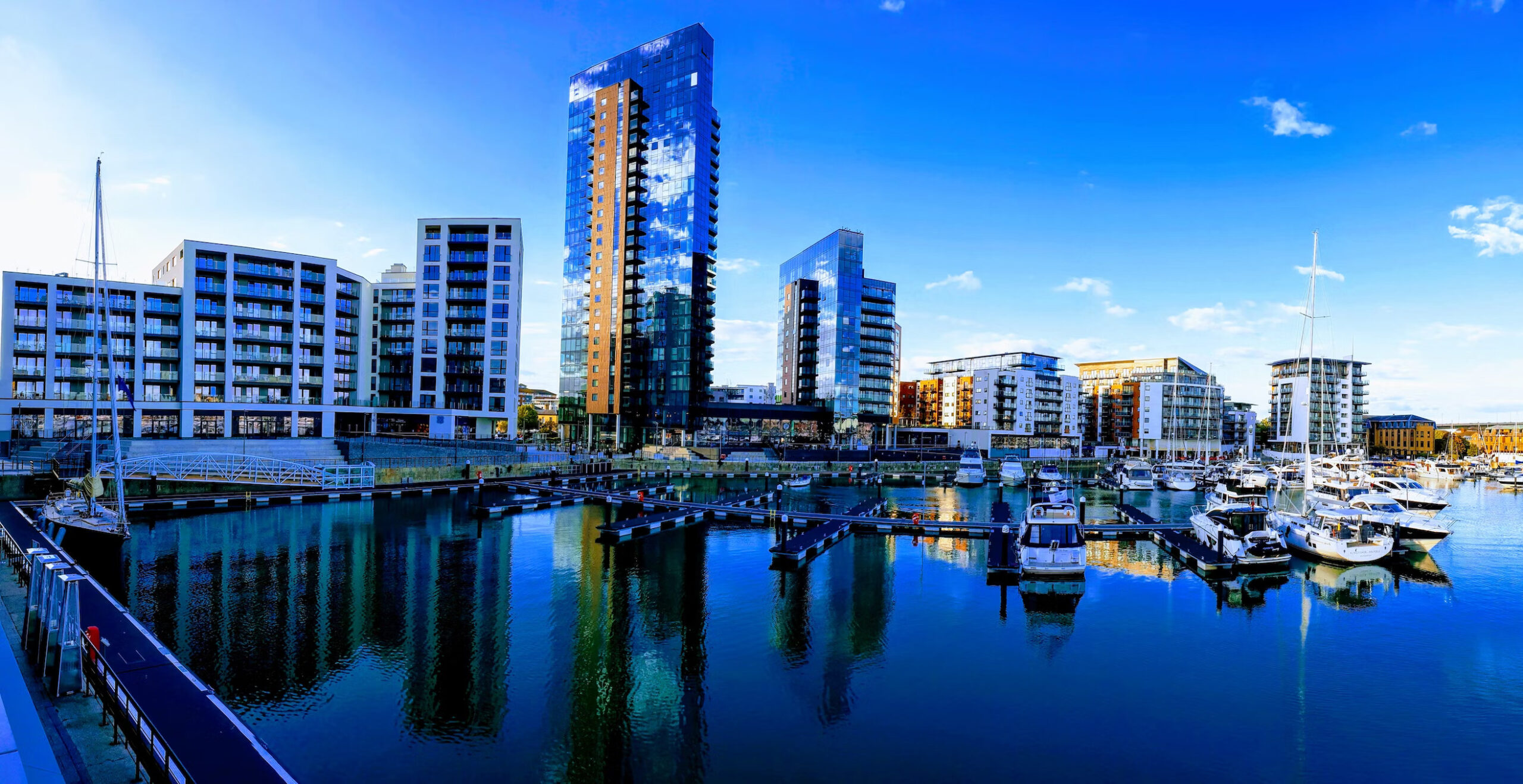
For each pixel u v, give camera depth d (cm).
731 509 6078
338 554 4297
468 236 10831
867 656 2848
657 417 13112
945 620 3306
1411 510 7069
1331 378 18125
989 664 2778
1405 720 2333
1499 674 2708
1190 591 3831
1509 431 19700
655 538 5147
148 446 7188
